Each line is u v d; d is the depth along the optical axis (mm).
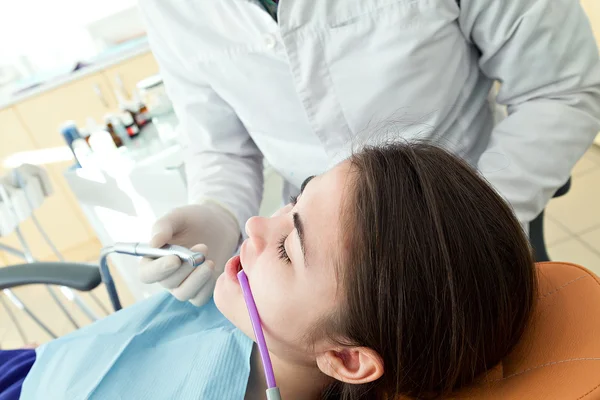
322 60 760
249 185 933
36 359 788
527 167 705
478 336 489
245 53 811
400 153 534
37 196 1275
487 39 726
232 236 815
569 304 538
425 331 479
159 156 1312
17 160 2307
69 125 1497
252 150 996
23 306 1195
